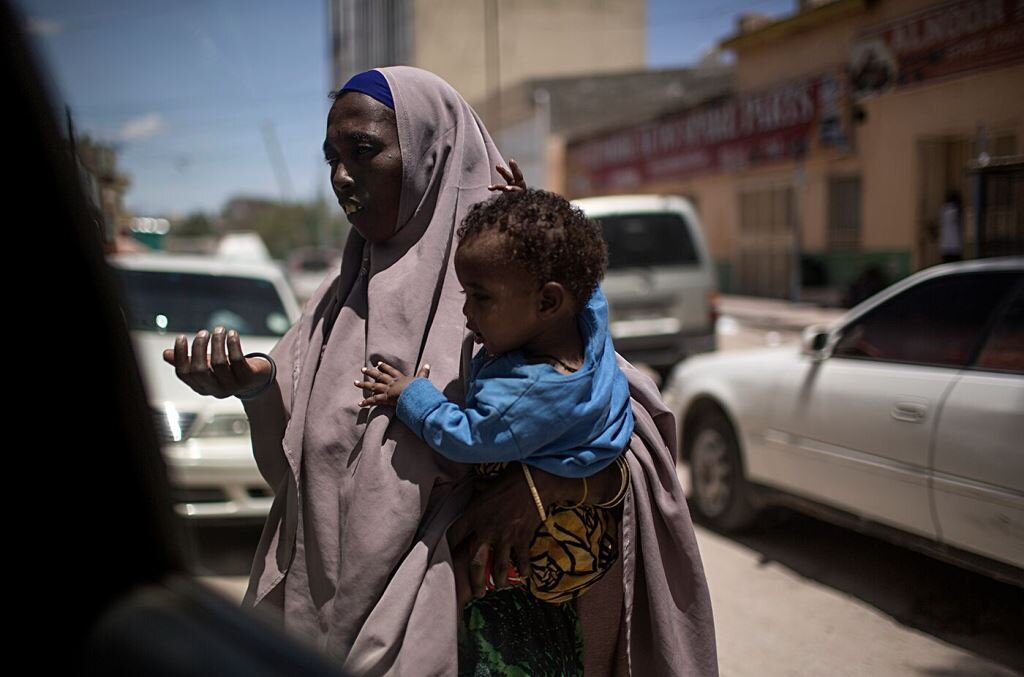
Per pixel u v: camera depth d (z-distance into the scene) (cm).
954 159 1169
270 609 176
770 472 475
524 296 156
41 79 111
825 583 436
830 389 432
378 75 177
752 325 1489
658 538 177
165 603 115
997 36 1054
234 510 454
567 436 159
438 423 156
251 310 605
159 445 125
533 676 165
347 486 165
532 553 164
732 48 1764
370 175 174
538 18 3039
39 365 113
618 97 2772
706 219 1986
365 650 151
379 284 174
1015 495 336
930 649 362
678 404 554
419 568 158
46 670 108
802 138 1553
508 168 183
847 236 1506
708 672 176
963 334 387
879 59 1316
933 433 371
